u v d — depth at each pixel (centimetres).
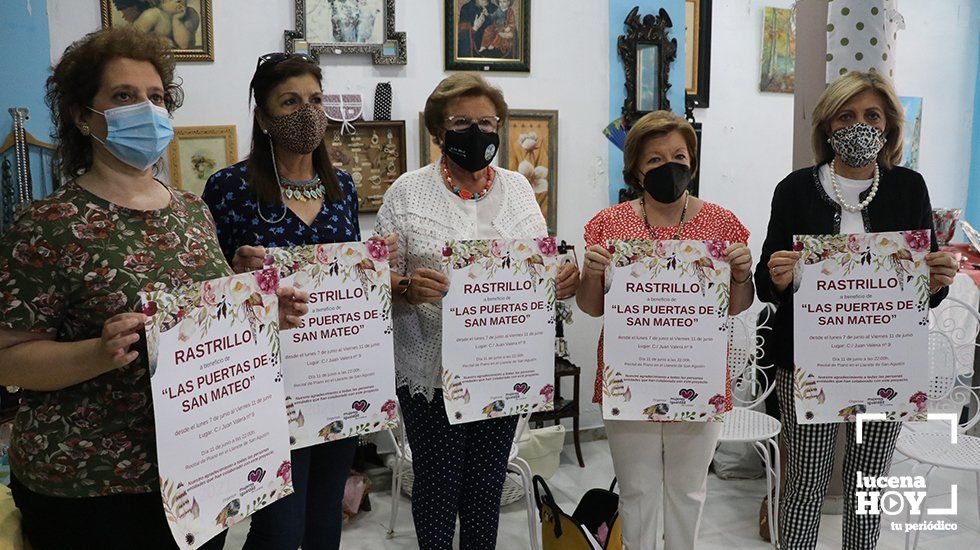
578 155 359
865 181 185
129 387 122
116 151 123
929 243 169
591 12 351
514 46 340
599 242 195
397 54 321
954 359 251
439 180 185
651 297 175
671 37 364
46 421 121
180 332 117
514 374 175
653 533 196
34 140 264
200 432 122
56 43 283
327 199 177
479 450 191
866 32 252
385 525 283
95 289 118
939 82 463
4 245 116
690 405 177
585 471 334
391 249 171
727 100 401
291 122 162
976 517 275
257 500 133
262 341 133
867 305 173
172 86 135
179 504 119
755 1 398
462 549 198
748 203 416
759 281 195
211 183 171
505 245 170
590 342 369
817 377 177
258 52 308
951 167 475
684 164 181
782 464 284
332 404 161
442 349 170
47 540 127
